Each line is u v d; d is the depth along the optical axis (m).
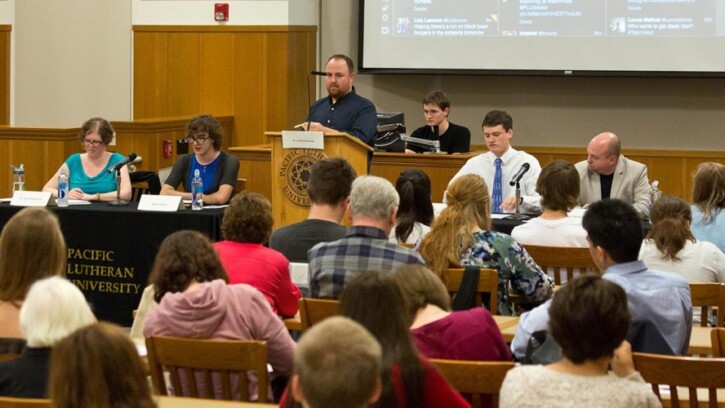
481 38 10.13
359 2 10.37
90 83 10.91
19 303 3.34
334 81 6.89
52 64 10.97
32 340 2.64
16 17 11.02
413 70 10.26
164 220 6.14
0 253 3.36
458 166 7.46
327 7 10.77
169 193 6.77
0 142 8.48
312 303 3.64
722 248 5.20
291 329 4.10
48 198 6.42
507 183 6.96
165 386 3.21
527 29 10.03
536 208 6.42
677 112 9.96
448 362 2.82
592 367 2.43
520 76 10.21
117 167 6.71
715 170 5.24
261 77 10.45
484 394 2.86
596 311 2.38
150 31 10.73
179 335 3.26
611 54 9.87
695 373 2.88
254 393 3.30
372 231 3.88
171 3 10.65
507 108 10.30
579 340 2.39
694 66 9.70
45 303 2.64
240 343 3.06
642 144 10.05
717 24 9.64
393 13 10.30
